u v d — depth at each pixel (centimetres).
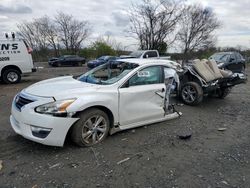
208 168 367
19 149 402
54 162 365
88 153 397
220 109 741
